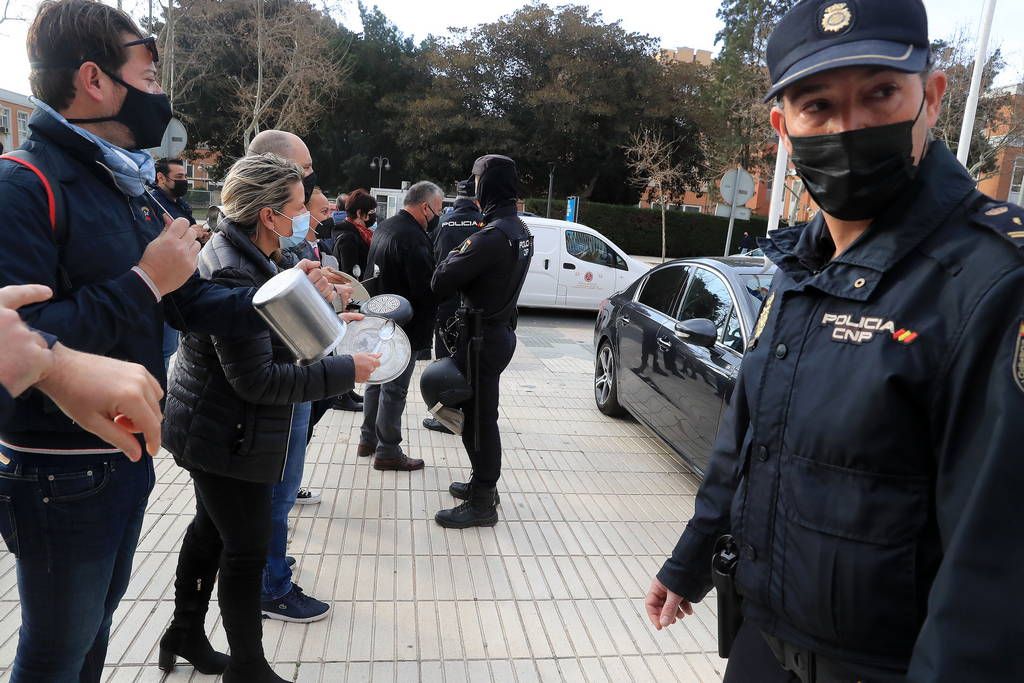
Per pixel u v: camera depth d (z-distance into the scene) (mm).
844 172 1084
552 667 2637
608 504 4254
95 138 1514
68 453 1529
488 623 2898
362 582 3148
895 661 1033
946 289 978
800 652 1166
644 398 5109
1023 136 19266
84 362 1021
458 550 3520
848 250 1137
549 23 33812
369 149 41031
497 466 3766
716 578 1378
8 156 1475
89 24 1513
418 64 38406
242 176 2223
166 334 3117
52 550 1552
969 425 915
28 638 1612
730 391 3846
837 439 1056
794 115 1160
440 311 5035
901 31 1050
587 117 33156
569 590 3207
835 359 1091
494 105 35000
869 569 1021
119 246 1562
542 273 11367
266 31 23891
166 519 3613
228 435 2033
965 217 1024
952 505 932
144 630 2686
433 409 3600
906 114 1062
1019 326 867
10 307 925
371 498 4070
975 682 840
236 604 2146
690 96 33625
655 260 29750
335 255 5828
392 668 2564
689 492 4539
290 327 1764
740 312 4180
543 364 8227
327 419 5590
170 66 15664
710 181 32781
